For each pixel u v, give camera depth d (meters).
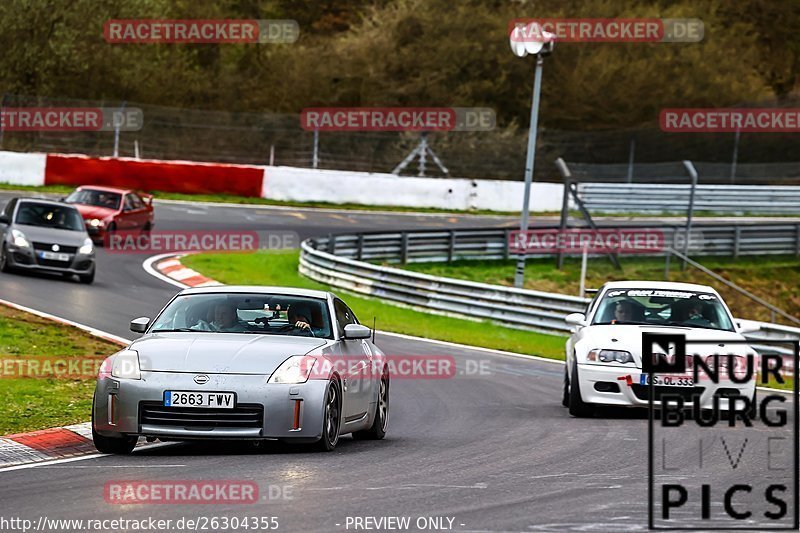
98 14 194.00
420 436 42.81
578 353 48.94
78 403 46.00
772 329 78.44
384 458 36.09
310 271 110.81
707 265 129.00
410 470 33.62
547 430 44.25
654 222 155.38
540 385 63.44
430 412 50.78
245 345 36.78
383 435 42.59
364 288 103.81
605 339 48.81
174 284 96.38
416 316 96.69
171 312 40.03
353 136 198.25
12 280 87.19
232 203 155.38
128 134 186.12
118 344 64.00
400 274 100.88
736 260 131.62
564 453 37.84
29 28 187.38
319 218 147.62
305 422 35.53
